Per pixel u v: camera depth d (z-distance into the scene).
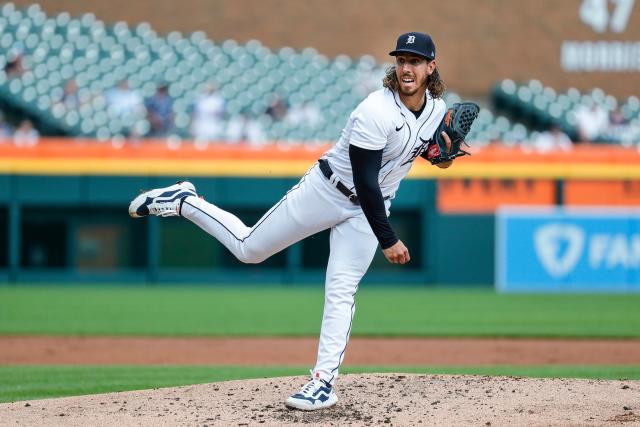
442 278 65.25
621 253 64.88
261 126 73.31
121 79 75.62
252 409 19.36
